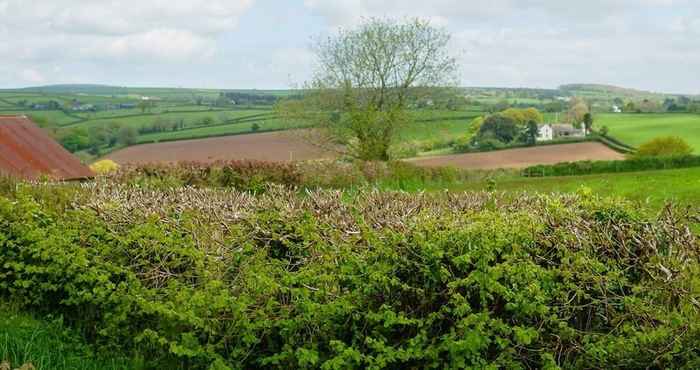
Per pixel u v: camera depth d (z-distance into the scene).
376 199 9.65
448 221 7.10
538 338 5.99
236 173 25.64
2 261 9.61
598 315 6.27
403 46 44.53
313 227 7.71
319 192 10.20
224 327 6.66
